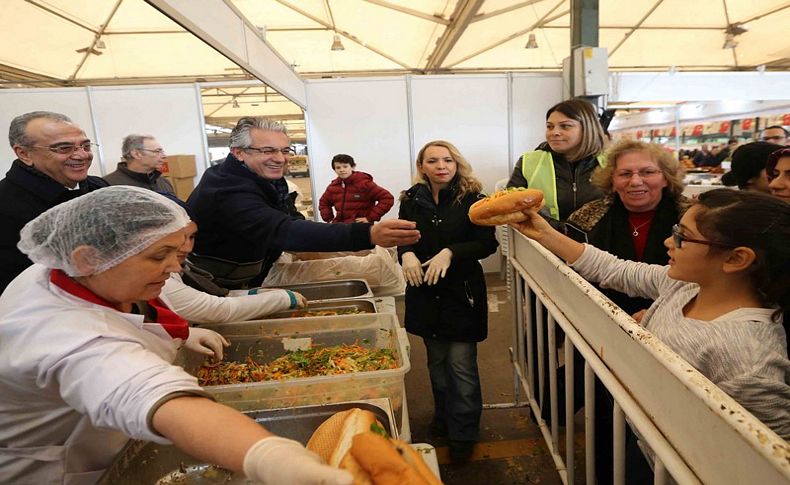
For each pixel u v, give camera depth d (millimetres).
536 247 1361
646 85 3840
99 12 1799
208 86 3674
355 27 4418
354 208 3867
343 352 1349
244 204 1410
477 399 1847
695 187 2883
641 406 727
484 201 1324
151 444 852
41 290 741
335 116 4102
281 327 1417
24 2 1533
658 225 1344
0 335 701
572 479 1290
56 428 783
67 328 680
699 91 3857
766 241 768
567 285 1130
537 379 1843
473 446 1938
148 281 765
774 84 3885
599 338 918
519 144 4273
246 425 527
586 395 1035
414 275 1708
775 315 799
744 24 4141
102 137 3713
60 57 2451
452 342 1832
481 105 4180
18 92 3521
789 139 2717
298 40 4816
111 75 3398
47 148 1524
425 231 1824
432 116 4164
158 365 631
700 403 539
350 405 917
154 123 3742
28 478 797
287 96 2994
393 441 560
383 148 4176
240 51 1729
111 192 745
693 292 961
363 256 2188
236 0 3871
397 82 4090
